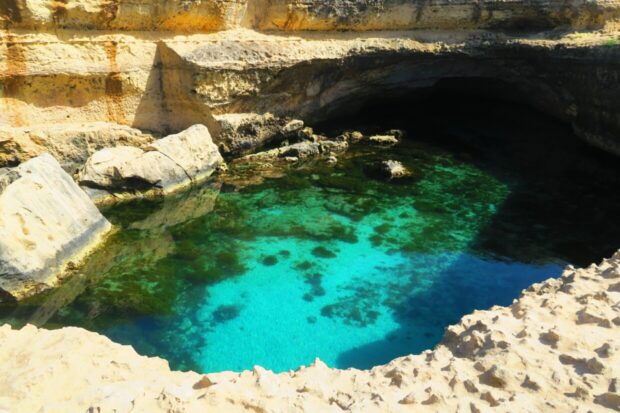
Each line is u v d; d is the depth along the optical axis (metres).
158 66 19.52
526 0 22.45
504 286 13.88
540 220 17.58
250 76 20.12
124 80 18.86
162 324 11.98
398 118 27.45
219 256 14.93
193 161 19.02
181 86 19.47
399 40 22.75
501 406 5.96
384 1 22.02
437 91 29.27
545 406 5.99
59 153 17.81
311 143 22.45
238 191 19.02
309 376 7.35
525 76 24.97
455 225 17.11
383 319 12.43
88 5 17.20
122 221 16.56
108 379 7.23
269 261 14.75
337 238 16.11
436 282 13.98
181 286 13.47
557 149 23.53
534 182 20.53
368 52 22.33
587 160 22.20
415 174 21.02
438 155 23.09
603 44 20.77
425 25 23.12
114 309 12.40
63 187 14.59
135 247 15.20
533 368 6.70
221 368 10.73
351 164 21.78
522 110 27.80
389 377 7.20
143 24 18.78
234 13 20.00
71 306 12.45
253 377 6.91
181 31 19.52
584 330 7.48
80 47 17.73
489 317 8.63
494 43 23.19
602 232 16.78
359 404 6.16
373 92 25.19
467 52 23.22
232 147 20.98
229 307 12.70
